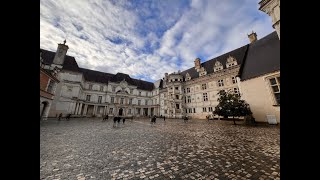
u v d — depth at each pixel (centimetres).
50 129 1234
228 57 2950
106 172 449
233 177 415
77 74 3572
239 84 2020
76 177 416
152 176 425
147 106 5219
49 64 3259
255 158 556
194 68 4038
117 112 4628
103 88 4659
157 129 1438
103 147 725
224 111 1755
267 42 1997
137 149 694
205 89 3291
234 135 1031
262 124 1644
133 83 5447
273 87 1627
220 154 612
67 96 3316
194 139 920
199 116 3347
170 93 3944
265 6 1175
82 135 1037
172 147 730
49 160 536
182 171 456
